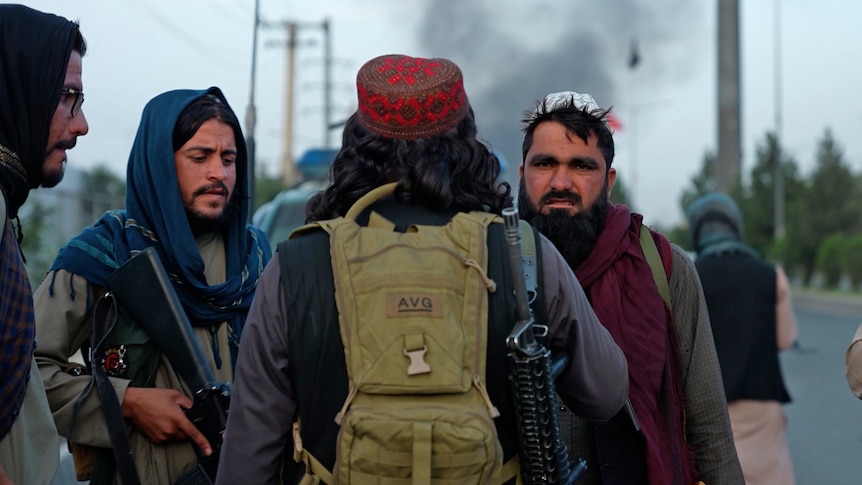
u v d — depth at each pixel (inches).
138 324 106.1
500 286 74.0
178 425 104.1
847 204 1622.8
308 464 73.9
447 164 78.2
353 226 75.0
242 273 116.1
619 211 107.0
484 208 79.7
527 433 74.3
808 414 383.2
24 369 79.4
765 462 165.9
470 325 72.1
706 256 170.4
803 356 605.0
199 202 113.3
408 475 68.2
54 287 106.9
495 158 81.4
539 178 105.5
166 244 110.8
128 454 102.7
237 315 115.8
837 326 850.1
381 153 77.6
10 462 79.0
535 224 105.6
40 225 686.5
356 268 72.6
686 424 105.3
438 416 68.4
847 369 105.3
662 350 99.0
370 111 77.0
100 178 1398.9
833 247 1498.5
